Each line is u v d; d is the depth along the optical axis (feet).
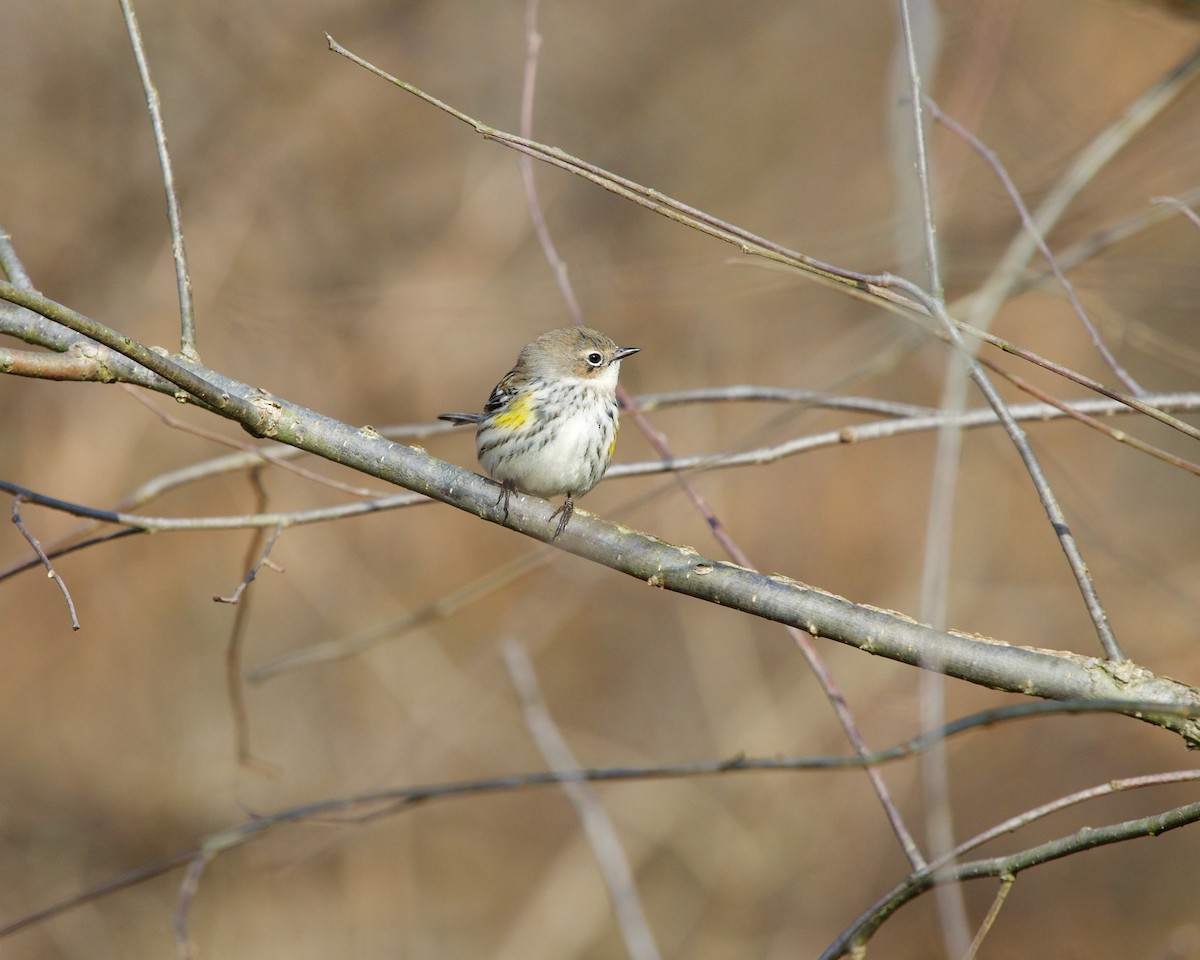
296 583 56.13
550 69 64.03
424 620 29.81
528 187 25.32
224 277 53.67
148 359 17.66
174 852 52.49
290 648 56.18
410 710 54.03
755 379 60.03
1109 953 46.80
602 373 26.71
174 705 54.49
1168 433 55.47
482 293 55.21
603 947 51.88
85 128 54.13
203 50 56.18
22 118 53.16
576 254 60.54
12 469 51.31
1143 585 49.32
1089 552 53.06
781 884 51.93
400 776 52.85
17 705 52.39
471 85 62.49
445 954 51.72
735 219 64.03
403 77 60.34
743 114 66.08
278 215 56.85
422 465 20.35
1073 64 53.88
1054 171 38.24
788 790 53.93
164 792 53.11
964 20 33.27
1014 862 16.76
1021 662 17.28
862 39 66.03
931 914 49.73
